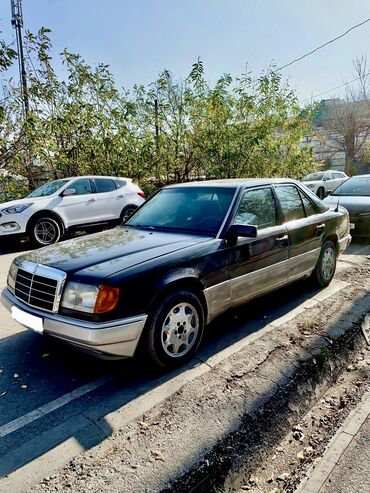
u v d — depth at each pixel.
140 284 2.66
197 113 12.12
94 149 11.69
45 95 10.73
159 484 1.89
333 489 1.94
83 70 11.32
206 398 2.56
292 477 2.07
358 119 29.44
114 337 2.55
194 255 3.02
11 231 8.08
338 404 2.73
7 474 1.97
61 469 1.99
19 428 2.33
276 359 3.04
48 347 3.41
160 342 2.81
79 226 8.95
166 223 3.80
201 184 4.15
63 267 2.79
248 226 3.22
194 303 3.03
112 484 1.89
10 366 3.09
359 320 3.79
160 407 2.48
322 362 3.06
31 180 11.10
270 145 12.58
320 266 4.63
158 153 12.39
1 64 9.15
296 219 4.24
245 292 3.49
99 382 2.83
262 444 2.26
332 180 18.39
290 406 2.59
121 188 9.74
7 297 3.17
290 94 12.99
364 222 7.50
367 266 5.80
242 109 12.35
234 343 3.35
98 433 2.26
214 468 2.03
